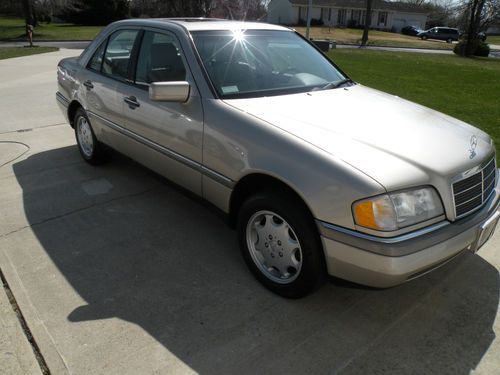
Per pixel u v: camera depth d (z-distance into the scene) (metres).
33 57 17.11
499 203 2.93
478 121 8.02
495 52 37.09
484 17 32.31
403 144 2.65
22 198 4.29
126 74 4.04
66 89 5.18
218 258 3.33
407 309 2.81
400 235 2.32
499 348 2.49
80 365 2.32
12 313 2.71
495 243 3.58
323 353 2.44
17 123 7.00
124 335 2.54
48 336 2.51
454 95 11.37
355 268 2.40
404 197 2.34
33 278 3.05
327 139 2.62
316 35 44.28
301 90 3.48
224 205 3.14
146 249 3.44
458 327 2.66
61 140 6.14
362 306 2.83
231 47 3.55
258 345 2.49
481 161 2.77
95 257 3.32
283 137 2.65
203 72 3.22
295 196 2.63
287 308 2.79
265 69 3.57
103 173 4.95
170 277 3.09
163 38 3.67
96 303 2.81
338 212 2.37
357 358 2.41
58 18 50.56
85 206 4.14
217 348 2.46
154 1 37.00
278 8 58.16
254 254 3.00
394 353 2.45
